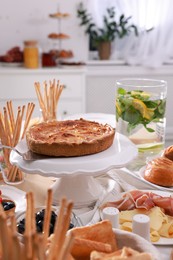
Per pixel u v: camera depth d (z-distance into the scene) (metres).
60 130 1.11
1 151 1.11
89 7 3.08
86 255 0.66
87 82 3.14
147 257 0.60
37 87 1.35
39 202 1.01
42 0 3.00
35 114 1.78
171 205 0.93
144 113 1.24
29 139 1.00
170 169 1.08
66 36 2.88
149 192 0.98
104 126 1.11
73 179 1.01
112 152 1.00
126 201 0.93
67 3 3.04
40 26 3.04
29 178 1.16
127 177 1.13
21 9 2.99
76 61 3.16
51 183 1.13
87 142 0.96
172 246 0.81
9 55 2.81
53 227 0.78
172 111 3.29
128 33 3.16
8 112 1.15
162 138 1.30
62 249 0.54
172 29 3.14
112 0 3.08
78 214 0.97
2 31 3.01
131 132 1.27
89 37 3.19
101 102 3.20
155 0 3.04
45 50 3.09
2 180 1.17
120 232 0.72
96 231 0.70
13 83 2.70
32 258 0.50
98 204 0.97
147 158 1.24
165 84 1.32
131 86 1.29
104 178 1.14
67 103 2.80
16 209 0.92
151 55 3.18
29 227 0.56
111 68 3.15
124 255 0.60
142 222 0.79
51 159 0.95
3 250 0.52
